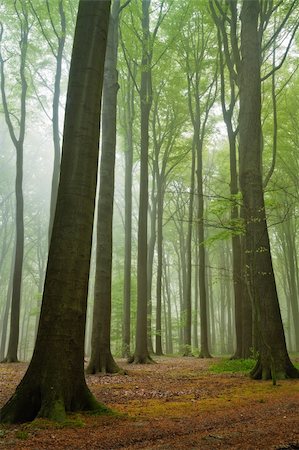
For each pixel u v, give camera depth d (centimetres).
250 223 1107
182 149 2794
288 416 548
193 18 2153
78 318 570
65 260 570
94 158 623
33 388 532
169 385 943
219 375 1164
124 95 2388
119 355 2536
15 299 1856
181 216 3375
